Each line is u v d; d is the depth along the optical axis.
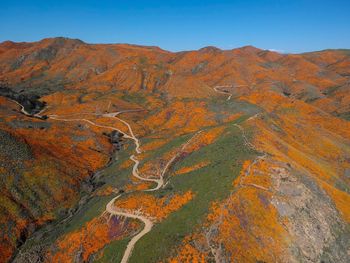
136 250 59.78
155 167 105.25
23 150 108.62
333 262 62.88
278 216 64.75
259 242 59.47
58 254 72.19
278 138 104.06
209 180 74.00
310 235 64.31
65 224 84.94
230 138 98.62
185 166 91.88
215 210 62.12
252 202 64.88
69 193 103.81
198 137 112.06
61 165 113.31
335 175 97.19
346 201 78.12
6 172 97.38
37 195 97.81
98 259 63.84
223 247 56.06
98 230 73.12
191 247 55.59
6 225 83.81
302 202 69.12
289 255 59.47
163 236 60.19
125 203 78.31
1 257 76.81
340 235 68.38
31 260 73.56
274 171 73.38
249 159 77.19
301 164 91.00
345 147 118.50
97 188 105.88
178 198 72.19
